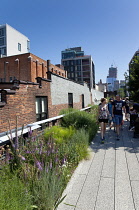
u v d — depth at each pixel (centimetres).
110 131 830
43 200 244
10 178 277
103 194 288
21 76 1822
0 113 438
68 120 752
